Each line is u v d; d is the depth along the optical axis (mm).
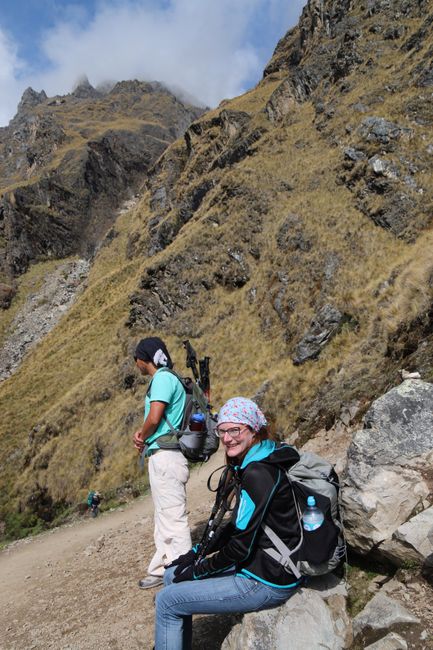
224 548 2912
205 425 4227
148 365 4426
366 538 3299
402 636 2736
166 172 89062
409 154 31109
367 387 10398
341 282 26672
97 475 28109
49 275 113188
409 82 37625
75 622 5098
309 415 12555
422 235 26281
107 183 141625
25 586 7332
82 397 36312
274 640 2857
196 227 44781
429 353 9281
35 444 35469
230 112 71250
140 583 5219
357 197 31781
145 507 12773
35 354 65000
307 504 2945
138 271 65688
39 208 122375
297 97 54500
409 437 3664
